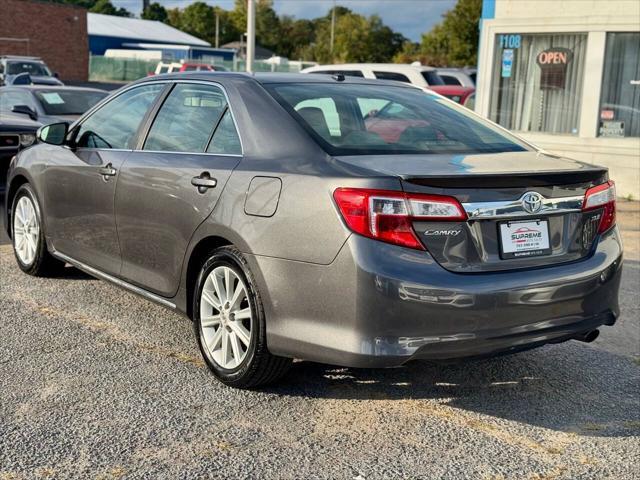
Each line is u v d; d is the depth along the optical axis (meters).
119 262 4.85
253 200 3.78
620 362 4.65
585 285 3.72
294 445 3.45
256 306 3.75
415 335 3.39
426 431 3.63
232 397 3.93
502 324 3.50
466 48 56.34
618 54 11.69
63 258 5.55
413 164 3.59
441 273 3.38
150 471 3.18
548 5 12.16
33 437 3.44
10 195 6.30
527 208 3.57
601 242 3.91
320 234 3.47
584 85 11.95
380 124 4.13
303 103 4.12
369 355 3.38
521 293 3.50
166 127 4.62
